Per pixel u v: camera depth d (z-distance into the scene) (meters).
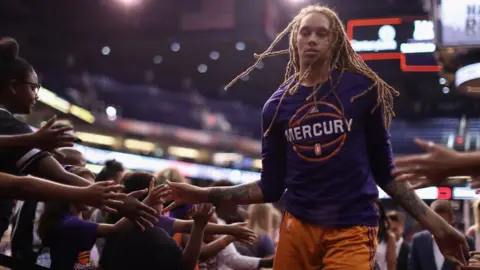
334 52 2.60
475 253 2.75
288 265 2.55
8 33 16.94
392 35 14.37
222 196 2.78
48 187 2.13
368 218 2.45
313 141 2.50
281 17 17.38
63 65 23.55
